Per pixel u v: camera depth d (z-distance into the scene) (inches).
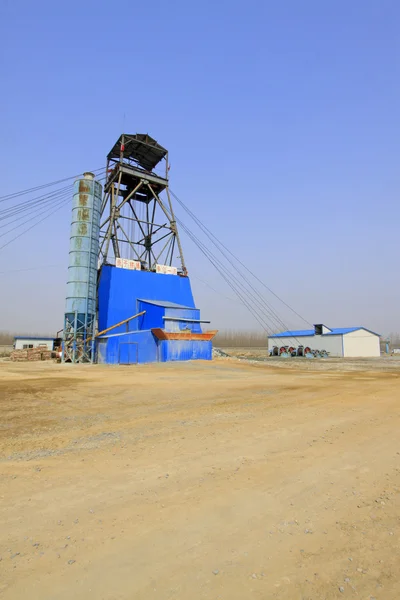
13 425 382.0
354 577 133.6
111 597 120.8
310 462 260.7
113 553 146.6
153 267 1882.4
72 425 381.1
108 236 1726.1
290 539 159.2
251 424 381.4
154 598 120.5
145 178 1875.0
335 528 169.3
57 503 192.9
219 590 125.0
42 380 816.3
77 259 1533.0
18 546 151.6
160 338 1471.5
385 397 581.9
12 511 183.5
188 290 1876.2
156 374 995.9
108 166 1931.6
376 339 2578.7
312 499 200.1
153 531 163.6
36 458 269.7
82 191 1582.2
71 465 253.3
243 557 144.9
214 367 1270.9
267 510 185.6
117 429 362.0
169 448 293.1
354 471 244.5
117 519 174.9
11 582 128.0
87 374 979.9
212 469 244.5
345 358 2315.5
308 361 1941.4
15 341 2112.5
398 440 323.0
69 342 1488.7
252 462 259.3
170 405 506.9
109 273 1657.2
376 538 160.9
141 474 235.0
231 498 199.0
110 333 1571.1
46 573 133.3
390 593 124.9
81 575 132.2
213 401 542.0
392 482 226.5
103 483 220.2
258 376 973.8
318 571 136.8
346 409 473.1
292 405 505.0
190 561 141.6
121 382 793.6
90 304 1530.5
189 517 176.9
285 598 121.6
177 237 1939.0
